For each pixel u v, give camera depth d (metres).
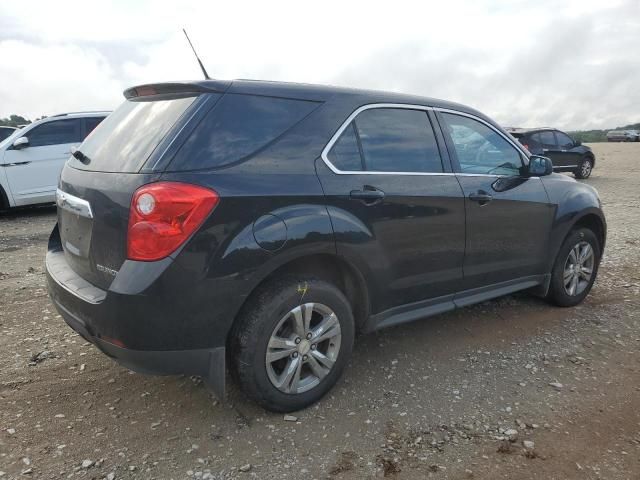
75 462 2.56
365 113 3.28
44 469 2.50
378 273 3.22
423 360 3.70
